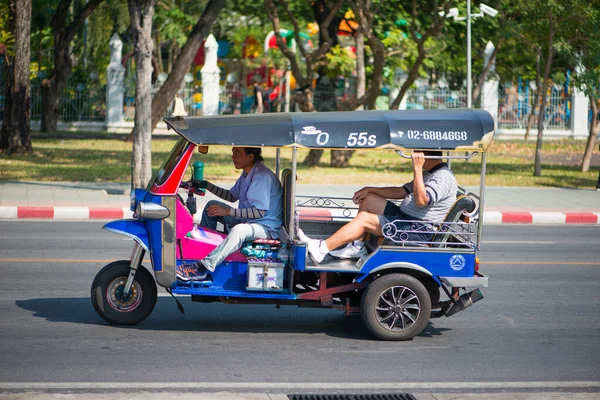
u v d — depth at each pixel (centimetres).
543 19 2594
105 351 797
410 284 859
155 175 885
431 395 684
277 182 909
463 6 3106
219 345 835
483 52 4162
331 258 895
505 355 830
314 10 2908
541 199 2120
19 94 2789
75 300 1007
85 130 4022
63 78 3753
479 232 870
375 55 2623
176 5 4691
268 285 858
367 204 922
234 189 945
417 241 873
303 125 846
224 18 4478
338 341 868
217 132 841
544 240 1614
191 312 975
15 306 966
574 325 960
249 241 873
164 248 858
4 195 1894
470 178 2508
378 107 4003
